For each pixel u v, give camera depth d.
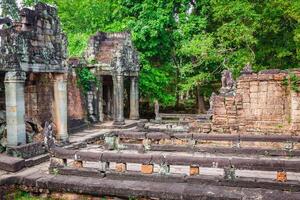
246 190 8.51
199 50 23.33
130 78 24.97
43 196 10.05
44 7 14.00
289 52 21.16
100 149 14.52
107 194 9.23
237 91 14.77
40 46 13.76
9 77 12.39
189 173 9.69
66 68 15.25
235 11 21.70
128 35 23.56
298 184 8.34
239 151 12.02
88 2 31.12
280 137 12.32
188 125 17.77
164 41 27.00
